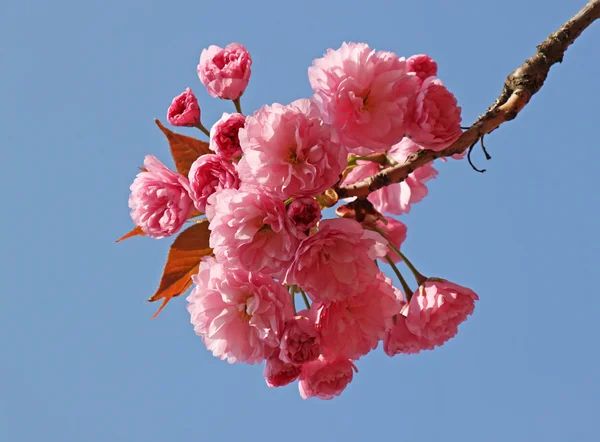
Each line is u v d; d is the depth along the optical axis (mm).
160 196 1139
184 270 1142
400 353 1166
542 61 1151
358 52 1104
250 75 1168
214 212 1104
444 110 1116
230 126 1127
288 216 1088
